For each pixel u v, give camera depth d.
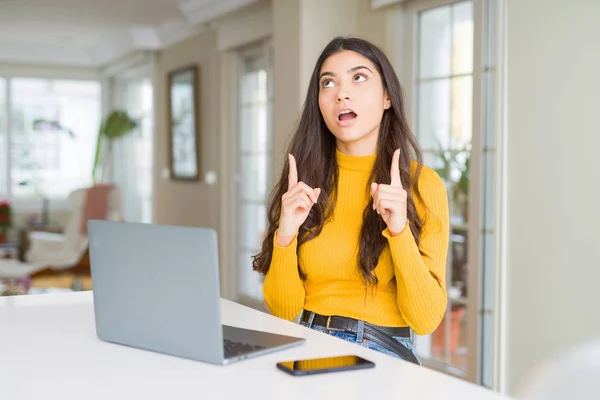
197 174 6.77
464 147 3.61
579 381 0.84
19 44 8.91
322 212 1.71
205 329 1.25
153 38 7.61
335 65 1.69
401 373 1.19
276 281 1.70
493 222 3.37
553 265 3.08
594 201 2.89
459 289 3.65
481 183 3.48
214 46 6.41
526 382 0.87
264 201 5.85
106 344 1.43
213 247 1.22
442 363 3.75
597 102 2.87
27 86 9.28
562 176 3.03
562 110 3.03
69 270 6.79
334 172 1.76
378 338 1.61
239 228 6.25
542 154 3.12
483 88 3.46
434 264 1.63
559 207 3.05
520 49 3.22
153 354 1.34
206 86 6.61
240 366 1.24
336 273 1.67
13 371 1.25
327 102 1.69
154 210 7.97
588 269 2.92
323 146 1.80
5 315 1.71
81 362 1.29
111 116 8.23
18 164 9.26
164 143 7.69
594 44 2.88
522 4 3.20
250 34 5.65
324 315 1.67
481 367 3.52
